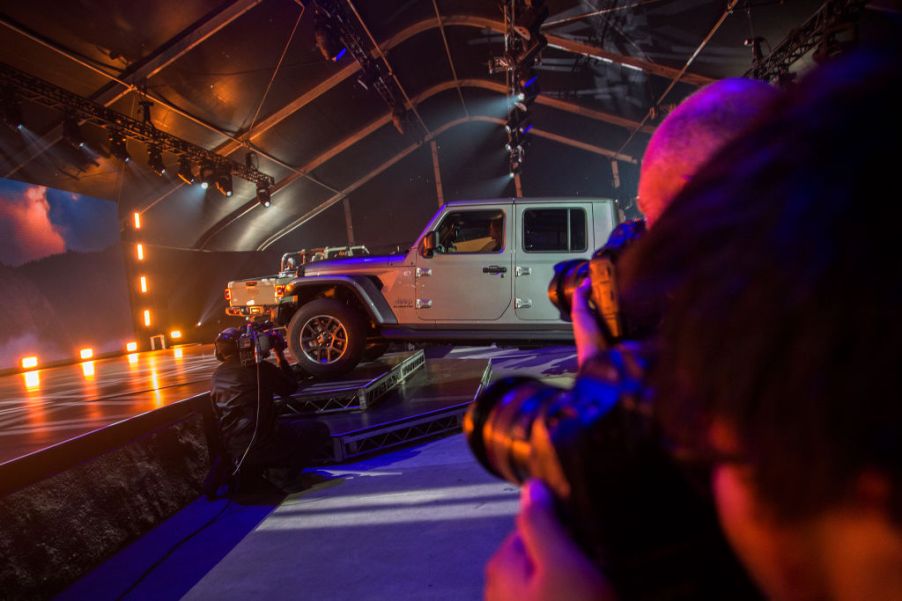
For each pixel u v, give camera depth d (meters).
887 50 0.18
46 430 2.99
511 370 5.96
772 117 0.20
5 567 2.08
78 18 7.26
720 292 0.18
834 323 0.15
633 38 9.98
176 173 12.35
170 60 8.62
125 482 2.85
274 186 15.11
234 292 11.73
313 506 2.86
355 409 4.06
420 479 3.05
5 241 9.28
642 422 0.23
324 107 12.66
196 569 2.31
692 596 0.23
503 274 4.81
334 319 4.66
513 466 0.32
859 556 0.17
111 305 11.27
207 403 3.83
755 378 0.17
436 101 15.83
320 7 8.32
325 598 1.93
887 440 0.15
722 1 8.17
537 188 19.03
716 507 0.22
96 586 2.26
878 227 0.15
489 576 0.30
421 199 19.50
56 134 9.05
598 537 0.24
